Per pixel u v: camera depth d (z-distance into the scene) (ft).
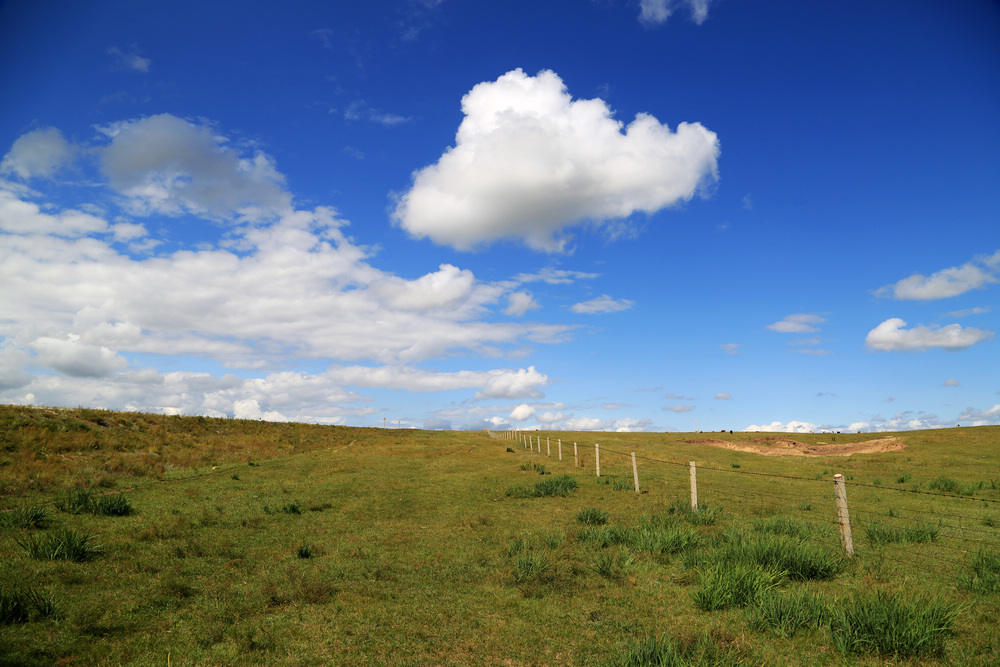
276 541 37.29
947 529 39.06
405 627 21.54
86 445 82.58
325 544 36.42
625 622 21.71
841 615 20.07
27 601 21.03
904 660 18.02
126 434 99.45
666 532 35.14
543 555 30.78
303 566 30.58
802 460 117.91
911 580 25.99
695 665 17.35
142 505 49.78
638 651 17.53
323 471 82.48
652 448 153.07
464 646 19.71
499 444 169.78
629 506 52.31
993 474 80.12
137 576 26.86
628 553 32.81
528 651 19.31
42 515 38.06
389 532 40.65
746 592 24.12
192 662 17.71
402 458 106.83
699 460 118.21
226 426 141.79
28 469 62.44
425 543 36.91
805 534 36.24
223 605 23.34
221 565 30.45
